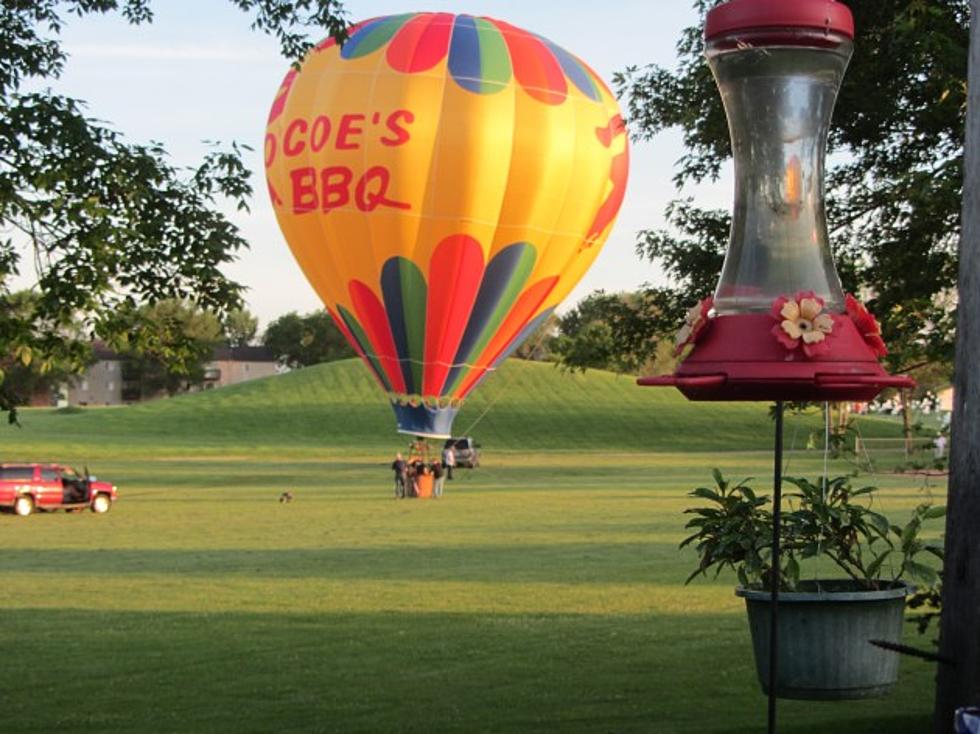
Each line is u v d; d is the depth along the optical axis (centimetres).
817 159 697
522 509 4059
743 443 9700
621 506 4119
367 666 1485
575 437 10062
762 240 686
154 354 1308
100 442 9369
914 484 4609
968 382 732
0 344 1188
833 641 984
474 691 1334
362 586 2234
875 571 1048
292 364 19850
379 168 3509
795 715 1169
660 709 1218
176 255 1269
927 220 1256
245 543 3103
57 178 1175
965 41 1177
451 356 3725
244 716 1225
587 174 3638
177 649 1614
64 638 1705
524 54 3638
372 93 3531
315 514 4000
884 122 1327
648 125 1487
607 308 1602
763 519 1061
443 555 2742
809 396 643
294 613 1923
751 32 677
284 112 3678
